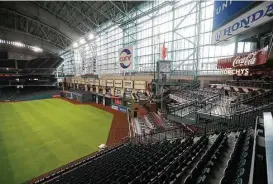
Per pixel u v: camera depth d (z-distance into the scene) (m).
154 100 22.56
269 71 13.01
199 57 23.12
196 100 15.38
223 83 19.83
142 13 29.62
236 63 14.29
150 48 30.34
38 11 35.84
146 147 11.65
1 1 30.92
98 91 39.81
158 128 16.44
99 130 20.52
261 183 3.60
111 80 34.38
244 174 4.05
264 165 4.12
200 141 8.71
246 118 9.24
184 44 25.16
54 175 10.76
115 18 35.03
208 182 4.84
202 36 22.64
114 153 12.35
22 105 39.47
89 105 37.50
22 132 19.66
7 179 11.12
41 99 49.44
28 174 11.63
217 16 9.27
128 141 16.17
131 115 24.27
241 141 6.62
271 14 5.37
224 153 6.56
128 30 34.81
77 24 42.50
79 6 34.38
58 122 23.77
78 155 14.27
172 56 26.78
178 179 5.56
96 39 46.16
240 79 17.98
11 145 16.09
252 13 6.27
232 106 11.61
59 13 39.12
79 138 17.95
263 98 11.05
